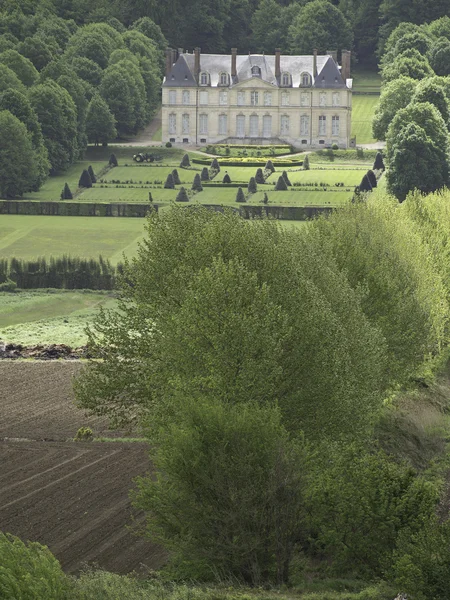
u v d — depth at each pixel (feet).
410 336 291.99
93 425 298.56
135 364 257.96
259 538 177.99
